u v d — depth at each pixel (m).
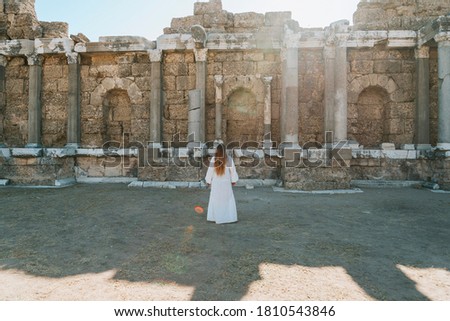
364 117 12.41
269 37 11.89
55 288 3.40
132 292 3.30
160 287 3.42
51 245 4.84
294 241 5.05
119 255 4.41
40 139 12.88
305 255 4.43
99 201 8.34
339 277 3.71
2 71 12.92
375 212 7.16
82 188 10.78
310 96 12.04
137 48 12.25
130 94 12.65
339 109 11.14
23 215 6.80
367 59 12.05
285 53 11.51
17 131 13.11
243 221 6.33
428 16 12.03
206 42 11.98
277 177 11.88
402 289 3.40
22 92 13.09
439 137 10.66
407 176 11.59
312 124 12.04
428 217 6.70
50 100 12.99
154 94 12.15
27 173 11.53
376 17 12.24
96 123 12.87
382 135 12.40
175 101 12.49
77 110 12.63
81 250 4.62
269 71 12.29
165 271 3.86
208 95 12.37
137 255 4.41
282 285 3.49
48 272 3.83
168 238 5.20
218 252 4.54
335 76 11.30
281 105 11.95
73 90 12.54
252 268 3.96
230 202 6.24
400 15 12.24
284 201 8.46
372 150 11.64
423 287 3.45
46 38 12.51
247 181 11.77
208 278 3.66
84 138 12.91
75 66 12.52
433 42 11.25
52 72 12.98
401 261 4.22
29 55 12.59
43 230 5.65
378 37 11.52
